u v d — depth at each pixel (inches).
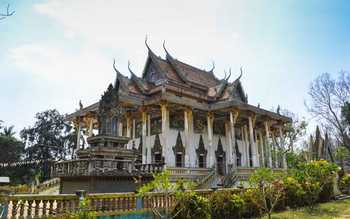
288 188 807.1
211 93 1533.0
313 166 963.3
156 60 1450.5
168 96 1103.6
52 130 2513.5
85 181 610.5
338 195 1111.6
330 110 2038.6
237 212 612.1
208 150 1380.4
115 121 755.4
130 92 1325.0
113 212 455.5
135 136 1368.1
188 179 1008.9
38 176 1342.3
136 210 488.4
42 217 377.4
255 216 658.8
